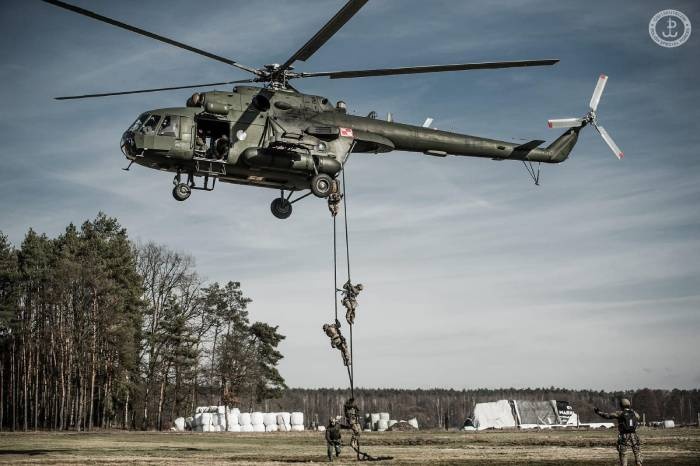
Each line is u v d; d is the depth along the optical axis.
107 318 58.53
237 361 66.06
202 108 22.09
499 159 27.84
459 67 21.12
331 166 22.84
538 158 29.09
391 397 166.75
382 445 28.91
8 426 65.12
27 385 65.75
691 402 152.00
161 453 23.72
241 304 70.94
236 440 36.09
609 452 21.72
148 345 64.31
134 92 21.48
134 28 19.70
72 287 59.88
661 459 18.47
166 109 21.83
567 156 30.00
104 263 62.19
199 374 65.75
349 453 22.83
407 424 58.81
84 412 61.47
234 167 22.12
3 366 66.31
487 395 164.25
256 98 22.02
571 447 25.56
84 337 59.50
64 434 46.50
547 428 55.19
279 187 23.83
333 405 160.12
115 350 60.16
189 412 72.44
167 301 65.06
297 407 156.62
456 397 164.75
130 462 18.98
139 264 65.62
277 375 72.06
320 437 40.81
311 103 23.33
